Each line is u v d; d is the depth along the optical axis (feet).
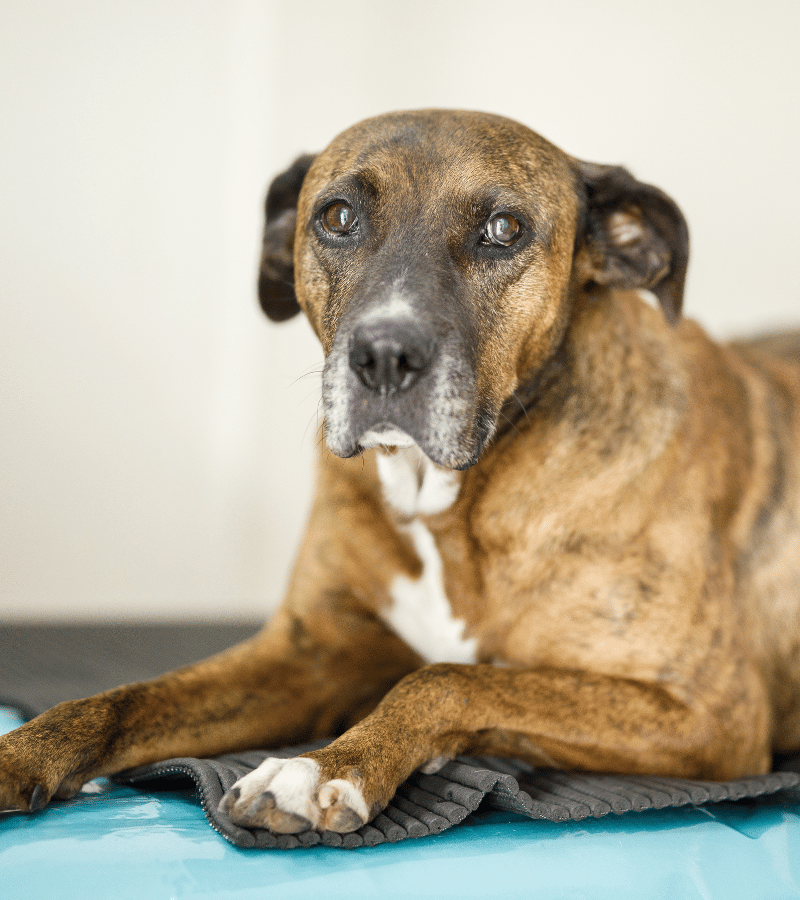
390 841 5.17
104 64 18.42
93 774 5.89
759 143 19.88
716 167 19.95
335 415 6.33
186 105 19.15
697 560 6.97
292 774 5.05
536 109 20.51
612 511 6.86
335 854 4.98
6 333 17.56
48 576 17.90
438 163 6.79
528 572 6.89
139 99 18.72
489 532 6.95
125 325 18.58
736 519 7.64
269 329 19.86
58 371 17.98
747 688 6.89
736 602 7.32
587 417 7.04
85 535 18.26
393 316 6.07
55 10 18.01
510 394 6.79
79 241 18.16
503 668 6.40
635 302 8.05
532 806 5.45
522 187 6.84
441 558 7.11
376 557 7.30
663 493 7.02
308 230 7.34
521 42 20.49
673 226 7.51
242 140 19.65
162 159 18.89
